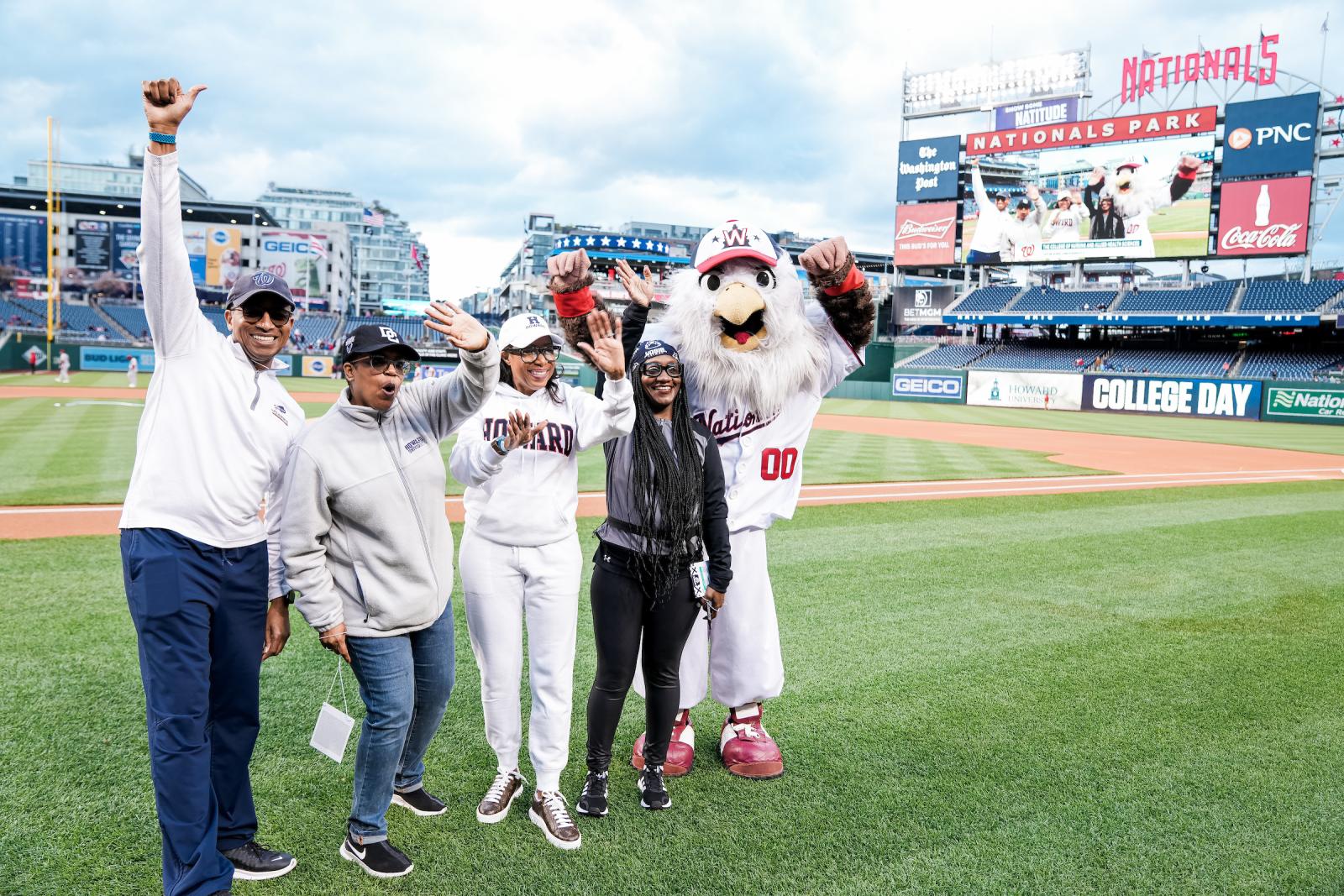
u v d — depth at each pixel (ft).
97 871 8.39
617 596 9.68
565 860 8.90
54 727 11.41
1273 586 20.61
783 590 19.34
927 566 21.99
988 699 13.35
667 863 8.86
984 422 85.66
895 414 96.27
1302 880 8.69
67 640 14.67
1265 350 116.26
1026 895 8.38
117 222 199.82
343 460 8.25
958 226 131.34
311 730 11.76
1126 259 120.78
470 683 13.73
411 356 8.42
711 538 10.06
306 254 208.95
